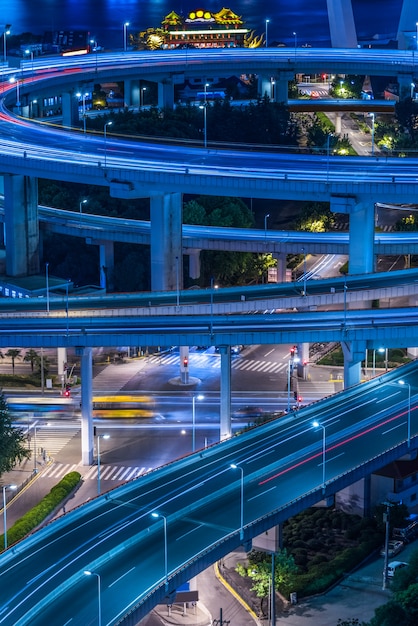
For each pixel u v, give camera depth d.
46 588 180.00
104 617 170.75
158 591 178.88
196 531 197.38
